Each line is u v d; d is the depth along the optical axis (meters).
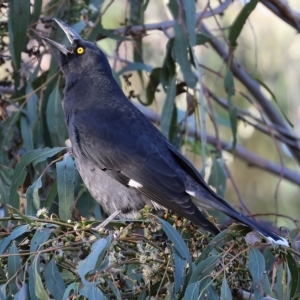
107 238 7.11
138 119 10.02
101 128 9.76
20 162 9.32
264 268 7.39
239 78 14.52
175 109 11.58
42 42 11.47
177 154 9.67
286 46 15.50
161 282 7.29
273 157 16.58
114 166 9.52
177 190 9.02
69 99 10.49
